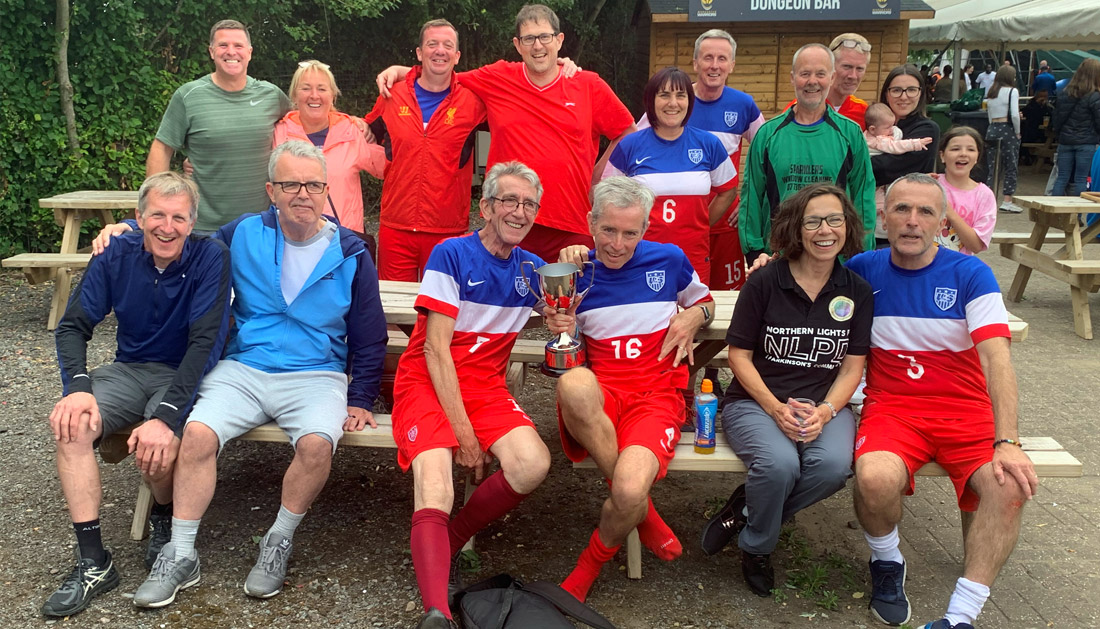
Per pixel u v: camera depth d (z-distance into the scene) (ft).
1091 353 21.47
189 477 10.70
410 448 10.78
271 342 11.72
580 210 15.53
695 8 38.65
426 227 16.29
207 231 16.47
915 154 16.47
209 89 16.10
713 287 17.60
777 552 12.36
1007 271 30.37
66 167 28.09
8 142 27.02
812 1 38.24
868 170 14.56
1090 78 37.01
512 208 10.71
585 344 11.76
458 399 10.84
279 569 10.91
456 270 11.03
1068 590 11.34
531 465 10.52
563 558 12.05
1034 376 19.77
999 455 10.11
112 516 12.75
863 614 10.84
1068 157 38.27
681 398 11.91
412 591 11.04
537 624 9.53
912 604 11.07
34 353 20.11
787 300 11.14
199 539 12.19
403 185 16.21
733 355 11.44
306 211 11.35
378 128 16.92
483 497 10.77
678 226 14.82
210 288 11.38
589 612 9.94
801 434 10.68
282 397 11.43
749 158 15.06
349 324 12.03
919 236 10.67
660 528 11.00
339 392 11.66
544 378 19.35
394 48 39.88
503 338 11.49
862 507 10.48
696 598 11.14
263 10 32.73
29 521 12.47
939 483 14.85
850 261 11.68
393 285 15.20
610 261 11.34
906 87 16.65
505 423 10.91
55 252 28.60
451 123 15.78
